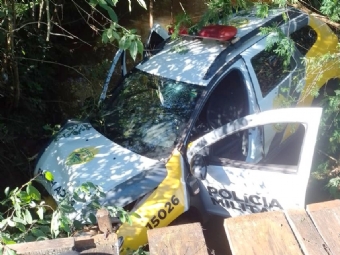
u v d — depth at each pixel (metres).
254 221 1.92
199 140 3.94
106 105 4.94
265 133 4.57
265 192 3.89
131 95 4.86
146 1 9.23
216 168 4.05
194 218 4.30
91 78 6.90
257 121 3.71
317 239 1.83
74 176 4.06
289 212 1.96
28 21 5.66
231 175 3.99
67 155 4.34
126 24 8.83
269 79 4.81
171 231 1.92
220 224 4.61
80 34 8.15
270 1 5.39
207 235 4.49
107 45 7.95
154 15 9.13
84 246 2.01
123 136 4.51
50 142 4.68
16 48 5.82
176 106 4.50
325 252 1.78
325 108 4.91
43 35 6.28
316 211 1.95
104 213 2.20
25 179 5.11
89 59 7.65
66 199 2.98
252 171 3.88
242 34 4.92
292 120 3.59
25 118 5.81
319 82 5.14
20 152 5.44
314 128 3.53
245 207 4.10
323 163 5.09
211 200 4.27
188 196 3.95
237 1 5.26
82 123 4.80
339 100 4.74
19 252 1.94
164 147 4.24
